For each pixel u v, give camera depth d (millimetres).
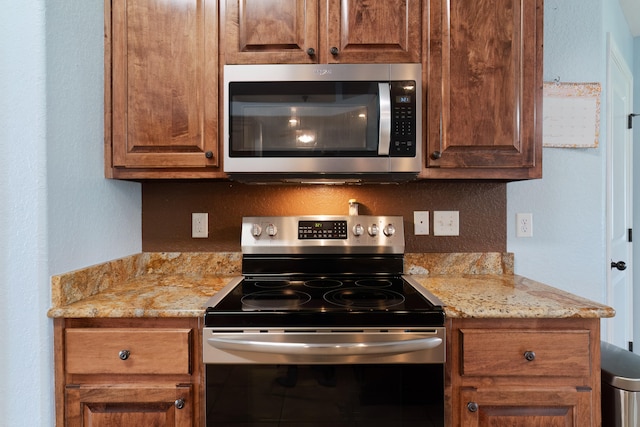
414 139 1305
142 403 1110
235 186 1678
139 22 1363
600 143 1661
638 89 2643
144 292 1315
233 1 1355
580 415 1087
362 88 1312
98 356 1108
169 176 1392
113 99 1372
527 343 1098
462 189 1661
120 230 1510
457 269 1646
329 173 1357
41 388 1105
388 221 1569
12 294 1118
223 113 1358
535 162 1357
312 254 1566
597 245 1646
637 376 1153
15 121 1128
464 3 1346
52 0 1157
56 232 1156
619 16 2254
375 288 1375
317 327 1070
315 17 1351
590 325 1106
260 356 1065
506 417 1098
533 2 1348
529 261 1656
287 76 1315
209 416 1070
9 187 1124
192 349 1109
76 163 1249
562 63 1634
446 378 1105
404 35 1351
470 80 1347
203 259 1663
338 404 1069
